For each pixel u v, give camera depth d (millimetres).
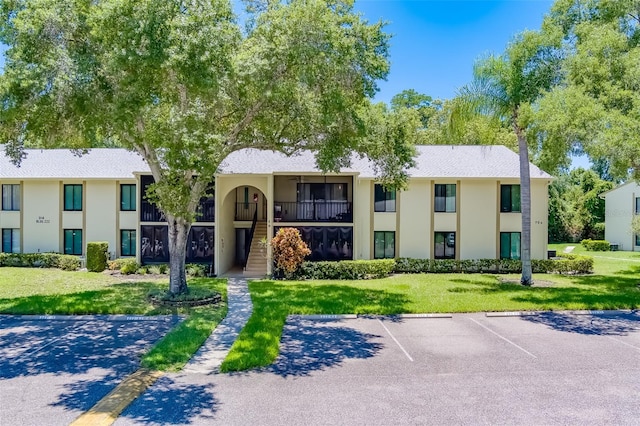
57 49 12289
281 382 8805
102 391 8234
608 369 9719
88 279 21672
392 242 25984
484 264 25141
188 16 12758
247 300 16891
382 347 11281
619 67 17484
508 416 7332
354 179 24328
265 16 14438
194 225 24172
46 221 27750
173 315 14336
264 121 16984
